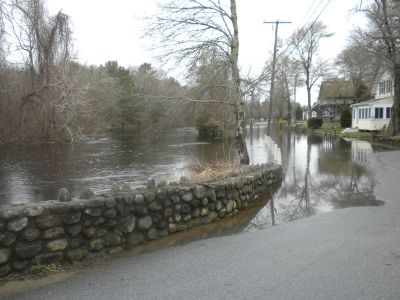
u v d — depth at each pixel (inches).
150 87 546.0
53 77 991.0
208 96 537.6
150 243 234.2
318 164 673.6
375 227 257.1
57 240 191.6
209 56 513.3
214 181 318.3
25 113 1032.8
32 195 479.5
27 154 946.7
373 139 1203.9
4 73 937.5
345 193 402.6
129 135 1854.1
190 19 494.9
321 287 162.2
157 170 681.0
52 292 162.2
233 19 527.5
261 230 264.1
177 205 260.2
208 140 1422.2
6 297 157.2
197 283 170.9
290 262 194.5
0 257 173.2
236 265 192.9
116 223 217.2
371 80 1432.1
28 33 958.4
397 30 936.3
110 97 1606.8
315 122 2073.1
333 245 220.7
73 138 1051.9
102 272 185.0
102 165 760.3
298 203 366.0
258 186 392.2
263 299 153.0
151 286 168.2
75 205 199.2
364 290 158.2
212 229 270.8
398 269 180.1
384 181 459.8
